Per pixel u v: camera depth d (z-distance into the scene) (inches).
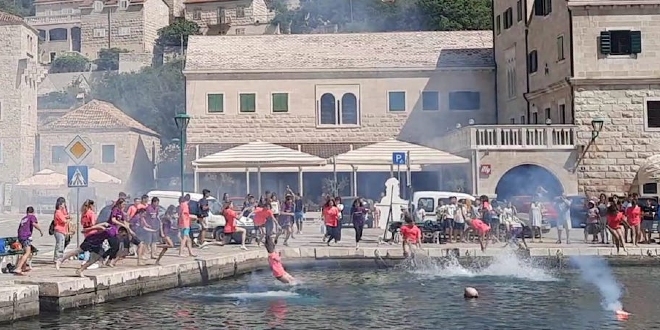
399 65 2028.8
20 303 657.6
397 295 803.4
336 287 867.4
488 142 1565.0
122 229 835.4
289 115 2026.3
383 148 1461.6
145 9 5083.7
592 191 1553.9
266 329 618.8
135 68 4805.6
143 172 2534.5
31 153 2549.2
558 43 1620.3
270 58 2069.4
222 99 2027.6
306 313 693.3
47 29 5551.2
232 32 5275.6
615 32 1552.7
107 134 2378.2
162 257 943.7
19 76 2492.6
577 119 1552.7
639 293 804.6
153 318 669.9
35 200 2416.3
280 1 5718.5
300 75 2027.6
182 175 1139.9
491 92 2034.9
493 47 2069.4
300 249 1068.5
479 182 1556.3
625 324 632.4
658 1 1542.8
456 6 3735.2
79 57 5009.8
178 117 1147.3
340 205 1294.3
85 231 784.3
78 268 816.3
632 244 1135.0
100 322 650.8
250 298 784.3
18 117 2480.3
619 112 1553.9
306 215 1897.1
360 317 671.8
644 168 1502.2
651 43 1549.0
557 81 1619.1
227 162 1493.6
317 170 1833.2
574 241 1211.9
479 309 711.7
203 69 2022.6
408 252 1060.5
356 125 2025.1
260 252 1040.2
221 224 1242.0
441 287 863.7
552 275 970.7
